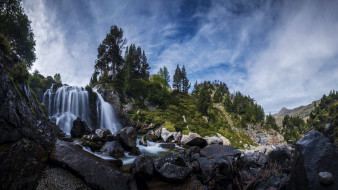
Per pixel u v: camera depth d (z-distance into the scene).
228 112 93.56
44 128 8.79
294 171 4.51
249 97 144.38
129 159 12.88
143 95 58.25
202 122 54.97
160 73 88.88
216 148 14.88
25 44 35.84
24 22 33.22
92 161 8.06
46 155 7.73
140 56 88.56
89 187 7.01
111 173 7.87
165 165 9.65
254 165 10.62
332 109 90.88
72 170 7.39
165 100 64.06
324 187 3.55
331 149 4.09
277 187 5.67
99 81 60.00
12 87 6.65
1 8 28.94
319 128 83.31
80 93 39.69
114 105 47.34
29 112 7.74
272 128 92.94
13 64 7.64
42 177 6.63
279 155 10.52
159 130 39.53
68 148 8.54
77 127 19.33
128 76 55.25
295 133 83.81
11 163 5.30
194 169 10.57
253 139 67.38
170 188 8.46
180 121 48.72
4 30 28.06
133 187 8.23
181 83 104.62
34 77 35.38
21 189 5.41
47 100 33.72
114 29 56.97
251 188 6.21
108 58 56.69
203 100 68.56
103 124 41.84
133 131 18.33
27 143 6.50
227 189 7.41
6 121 5.56
